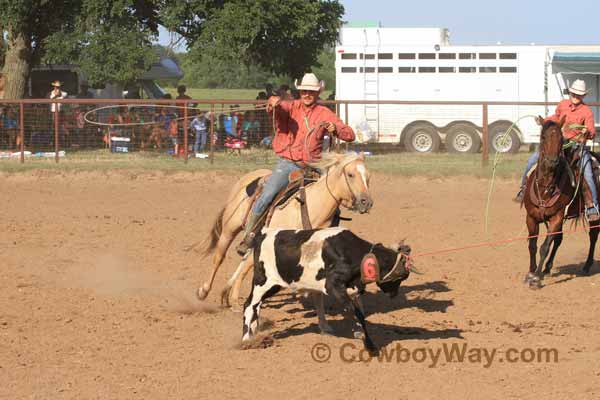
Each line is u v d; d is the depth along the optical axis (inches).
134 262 558.9
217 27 1205.7
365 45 1273.4
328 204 399.9
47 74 1445.6
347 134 412.5
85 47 1229.7
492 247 619.2
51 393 309.0
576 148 506.3
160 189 910.4
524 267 553.6
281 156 418.6
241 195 434.6
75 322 411.8
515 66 1244.5
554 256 577.9
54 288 483.8
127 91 1654.8
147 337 386.3
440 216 751.1
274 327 409.1
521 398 304.7
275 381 322.7
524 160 1108.5
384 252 345.4
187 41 1288.1
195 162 1043.3
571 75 1237.7
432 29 1288.1
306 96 413.7
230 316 428.8
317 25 1342.3
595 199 509.0
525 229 692.7
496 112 1243.8
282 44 1312.7
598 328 402.9
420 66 1262.3
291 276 357.1
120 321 414.6
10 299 455.8
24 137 1120.2
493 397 305.7
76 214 749.3
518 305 452.8
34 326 403.2
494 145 1249.4
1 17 1217.4
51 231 665.0
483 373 333.4
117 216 741.9
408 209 789.9
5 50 1341.0
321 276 349.7
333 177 396.8
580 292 483.5
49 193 876.6
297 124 415.8
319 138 415.5
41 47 1317.7
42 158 1087.0
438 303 458.3
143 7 1306.6
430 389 314.3
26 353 358.9
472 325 410.9
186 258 573.6
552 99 1241.4
